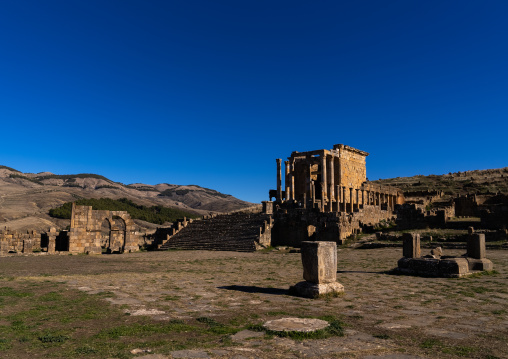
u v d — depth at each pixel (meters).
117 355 7.07
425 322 9.98
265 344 7.84
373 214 49.03
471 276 18.25
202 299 13.05
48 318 10.08
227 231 47.09
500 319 10.38
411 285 16.11
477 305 12.22
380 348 7.64
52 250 42.97
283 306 11.86
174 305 11.99
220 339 8.20
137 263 28.81
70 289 14.80
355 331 8.99
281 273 21.11
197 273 21.23
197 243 46.56
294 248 40.25
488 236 32.12
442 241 33.41
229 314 10.74
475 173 97.44
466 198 58.69
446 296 13.70
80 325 9.41
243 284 16.77
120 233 48.31
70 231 44.16
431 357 7.14
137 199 173.50
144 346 7.67
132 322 9.73
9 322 9.66
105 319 10.05
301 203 47.12
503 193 61.16
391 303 12.45
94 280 17.64
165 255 38.06
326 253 13.92
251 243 41.19
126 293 14.09
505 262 22.59
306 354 7.20
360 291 14.66
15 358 6.96
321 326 9.12
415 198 72.25
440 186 84.31
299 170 68.44
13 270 23.44
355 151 69.38
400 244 33.47
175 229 54.34
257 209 61.97
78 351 7.30
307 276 13.91
